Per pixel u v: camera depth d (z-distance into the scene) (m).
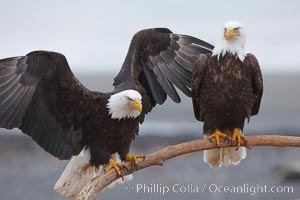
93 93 13.16
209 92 13.77
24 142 25.06
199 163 22.53
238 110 13.73
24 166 22.83
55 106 13.04
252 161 23.31
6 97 12.71
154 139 27.02
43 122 13.03
